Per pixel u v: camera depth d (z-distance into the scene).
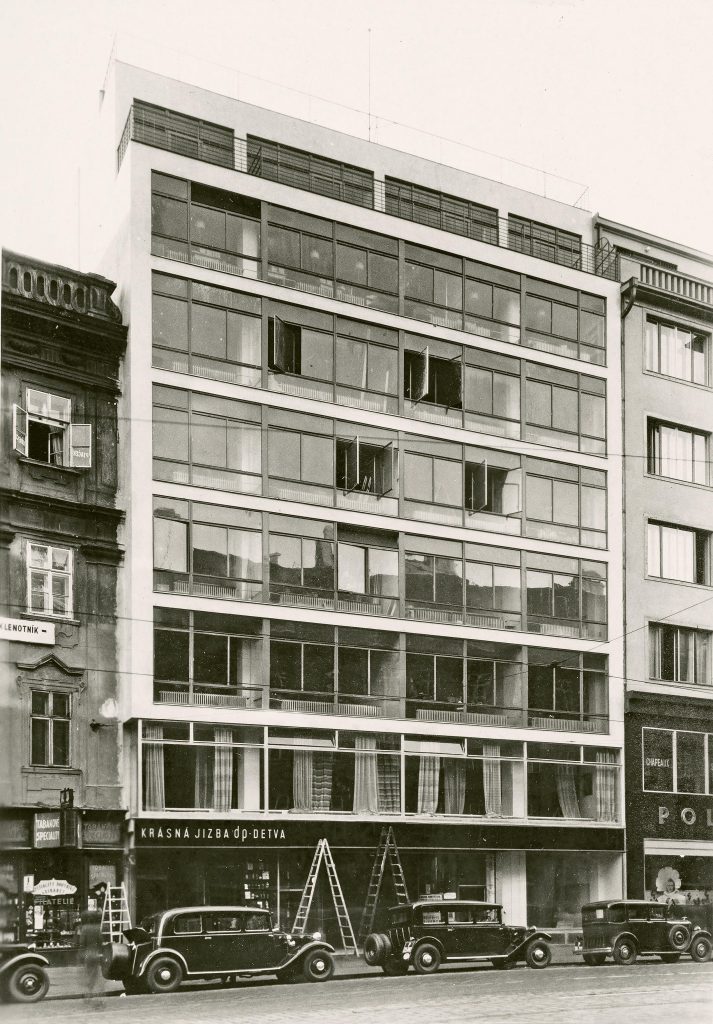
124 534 29.30
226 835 28.89
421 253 34.28
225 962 22.00
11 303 28.41
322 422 31.91
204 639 29.48
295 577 30.84
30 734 27.25
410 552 32.75
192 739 28.91
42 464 28.44
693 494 38.56
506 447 34.78
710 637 38.03
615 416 37.03
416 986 21.98
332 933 30.12
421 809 31.84
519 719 33.66
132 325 29.73
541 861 34.28
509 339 35.44
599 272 38.47
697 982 22.33
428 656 32.53
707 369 39.78
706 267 40.66
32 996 20.31
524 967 25.72
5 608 27.34
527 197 38.62
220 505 30.11
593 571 35.78
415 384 33.56
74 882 27.30
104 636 28.77
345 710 30.98
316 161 35.31
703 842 36.28
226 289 31.11
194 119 33.69
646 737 35.97
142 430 29.48
